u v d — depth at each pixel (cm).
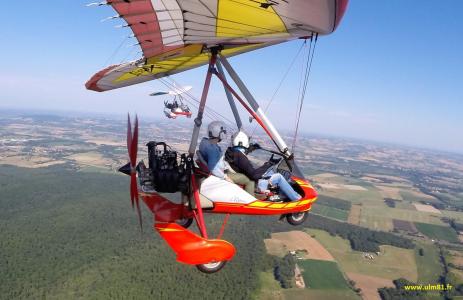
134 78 939
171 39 470
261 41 553
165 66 809
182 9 395
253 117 714
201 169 680
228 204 679
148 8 375
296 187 786
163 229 613
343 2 383
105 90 1087
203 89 662
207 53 707
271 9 411
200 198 665
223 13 416
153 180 669
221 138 677
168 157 667
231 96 781
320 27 459
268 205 704
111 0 347
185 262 573
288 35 516
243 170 717
